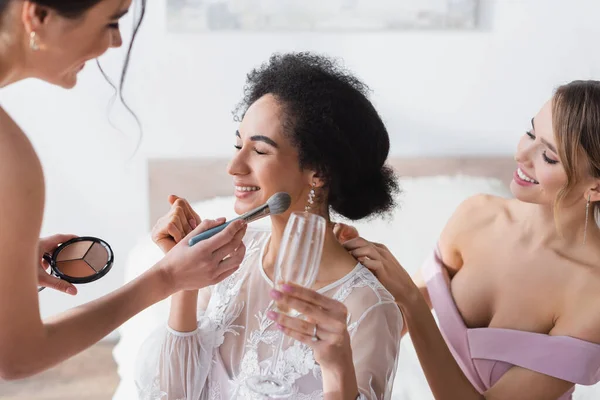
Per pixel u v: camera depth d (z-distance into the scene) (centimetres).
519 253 155
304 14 280
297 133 118
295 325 98
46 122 285
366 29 283
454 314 157
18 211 90
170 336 131
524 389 144
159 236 128
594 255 149
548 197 143
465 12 283
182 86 286
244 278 135
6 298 92
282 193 114
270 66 129
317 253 97
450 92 291
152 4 277
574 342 142
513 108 293
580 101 134
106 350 307
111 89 284
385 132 128
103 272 129
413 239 236
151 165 288
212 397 131
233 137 291
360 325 118
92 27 94
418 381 186
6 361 94
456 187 261
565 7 284
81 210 296
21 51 95
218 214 243
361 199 128
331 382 102
